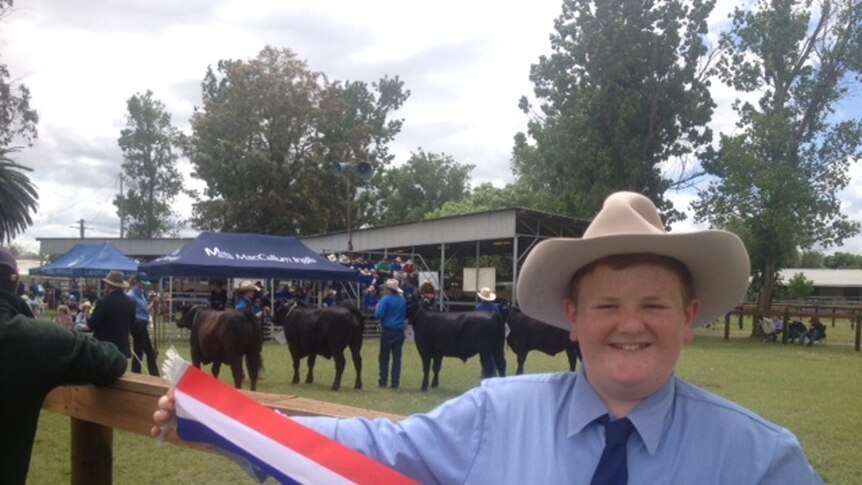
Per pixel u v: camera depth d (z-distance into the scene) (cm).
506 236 2408
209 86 4916
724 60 3000
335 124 4438
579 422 162
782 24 2834
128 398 250
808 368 1638
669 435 157
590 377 167
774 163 2894
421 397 1094
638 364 159
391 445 177
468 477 168
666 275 165
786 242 2836
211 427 179
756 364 1727
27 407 238
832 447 782
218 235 2025
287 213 4197
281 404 228
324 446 174
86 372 245
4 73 2669
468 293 2844
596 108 3247
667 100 3228
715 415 160
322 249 3616
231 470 630
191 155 4366
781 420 940
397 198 7162
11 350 230
